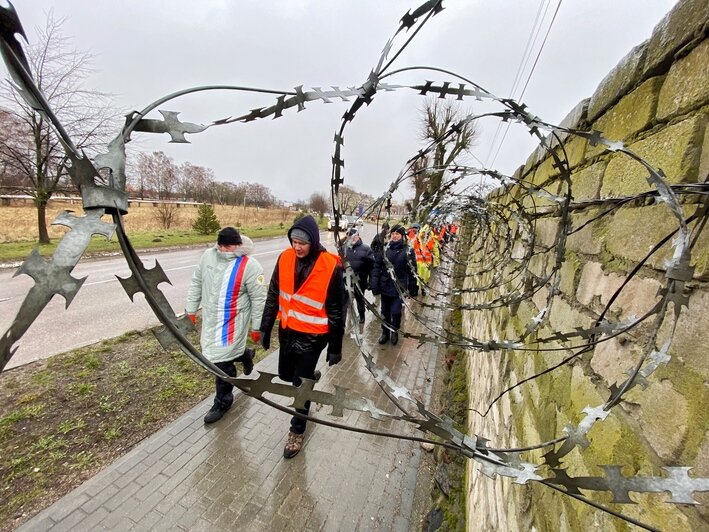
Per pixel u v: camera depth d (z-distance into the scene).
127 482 2.24
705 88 0.63
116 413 2.94
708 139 0.61
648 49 0.83
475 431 2.39
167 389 3.32
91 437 2.63
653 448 0.61
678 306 0.50
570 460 0.93
